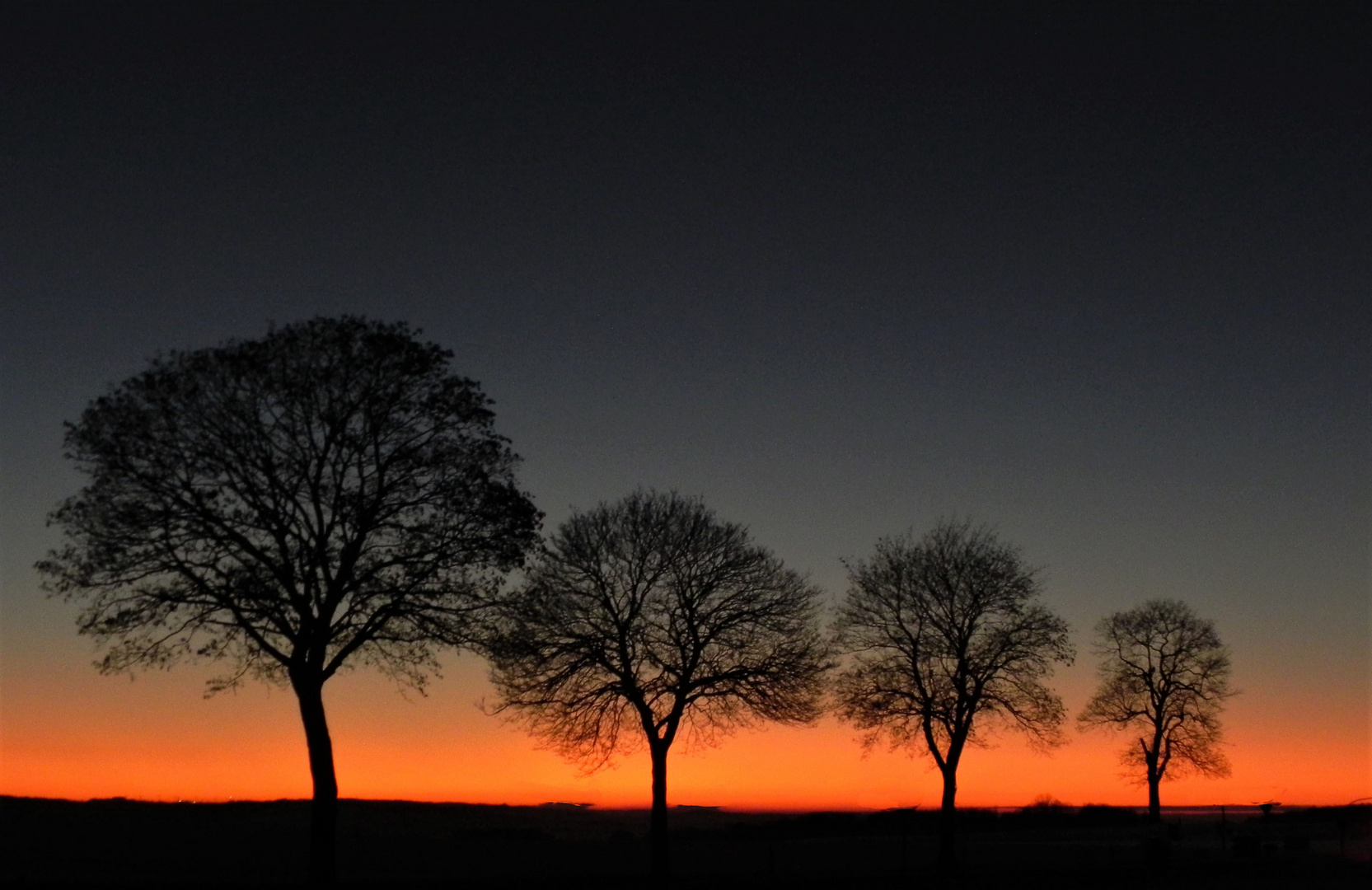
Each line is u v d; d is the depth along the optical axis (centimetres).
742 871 5219
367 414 3775
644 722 4881
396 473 3838
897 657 5722
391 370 3844
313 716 3731
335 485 3741
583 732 4906
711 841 7750
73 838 5841
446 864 5578
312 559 3688
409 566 3788
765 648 5066
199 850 5612
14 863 4812
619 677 4928
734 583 5084
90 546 3538
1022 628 5653
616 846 6888
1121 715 8781
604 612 4956
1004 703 5569
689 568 5062
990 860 6038
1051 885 4431
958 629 5659
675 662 4950
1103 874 4959
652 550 5056
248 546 3644
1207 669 8675
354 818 8788
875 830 8650
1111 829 8556
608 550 5044
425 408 3878
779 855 6338
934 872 5184
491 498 3869
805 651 5078
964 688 5531
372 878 4688
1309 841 7275
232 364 3694
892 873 5103
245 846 5831
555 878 4662
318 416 3756
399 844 6762
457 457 3891
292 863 5144
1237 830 8306
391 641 3841
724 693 4981
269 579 3631
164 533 3584
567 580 4944
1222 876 4850
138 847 5594
